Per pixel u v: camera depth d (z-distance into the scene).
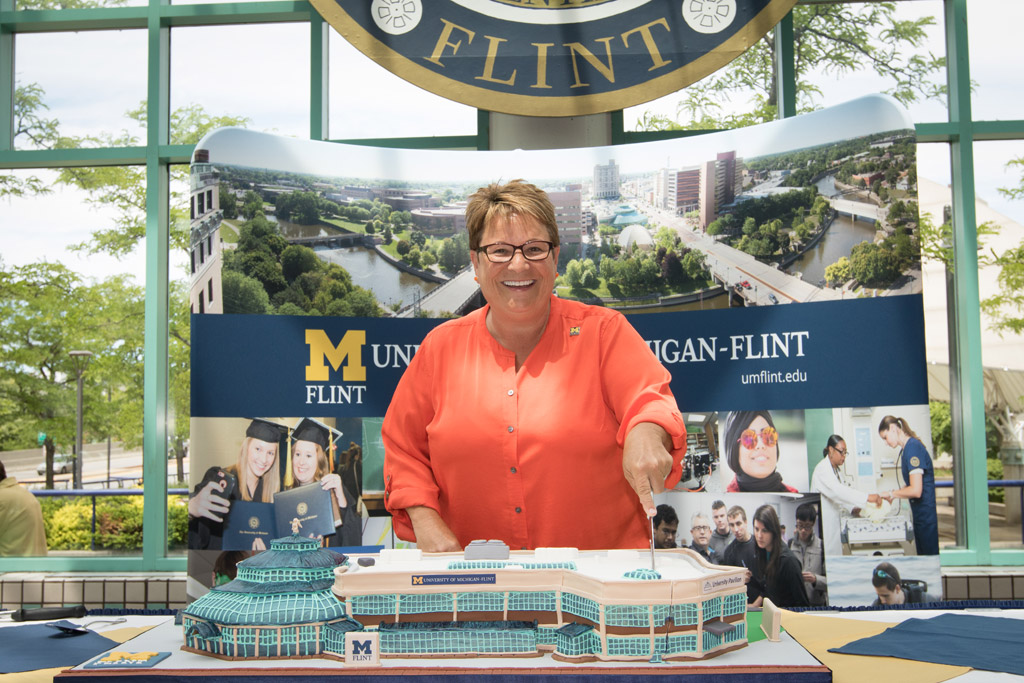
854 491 2.25
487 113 3.31
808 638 1.26
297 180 2.49
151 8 3.42
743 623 1.08
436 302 2.56
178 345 3.41
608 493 1.46
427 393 1.56
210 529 2.37
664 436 1.26
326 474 2.43
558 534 1.46
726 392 2.40
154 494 3.29
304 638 1.04
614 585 1.00
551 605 1.06
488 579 1.06
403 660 1.02
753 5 2.77
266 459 2.39
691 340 2.45
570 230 2.58
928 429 2.21
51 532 3.34
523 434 1.44
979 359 3.22
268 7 3.39
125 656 1.07
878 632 1.29
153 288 3.36
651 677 0.95
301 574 1.08
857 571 2.24
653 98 2.79
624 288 2.53
